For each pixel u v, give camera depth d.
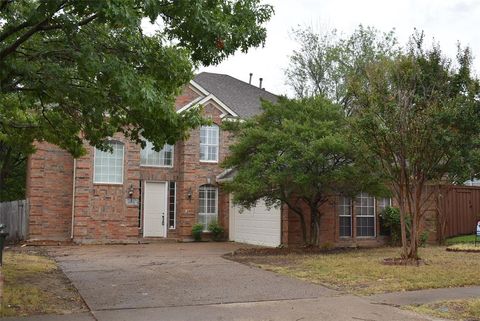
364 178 15.77
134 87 8.18
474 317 7.74
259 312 8.04
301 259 14.52
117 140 21.28
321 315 7.86
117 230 21.03
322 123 16.20
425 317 7.75
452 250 16.64
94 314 7.79
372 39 29.23
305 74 31.72
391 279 10.84
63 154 21.31
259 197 16.91
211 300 8.94
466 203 22.03
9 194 32.88
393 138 12.70
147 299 8.98
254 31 9.02
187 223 22.55
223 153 23.45
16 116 13.15
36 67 9.49
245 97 28.97
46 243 20.16
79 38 8.68
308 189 16.36
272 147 15.98
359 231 20.34
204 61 8.98
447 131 12.23
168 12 8.29
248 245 20.44
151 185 22.81
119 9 7.02
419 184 13.16
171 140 11.29
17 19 9.48
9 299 8.55
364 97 13.45
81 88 9.74
